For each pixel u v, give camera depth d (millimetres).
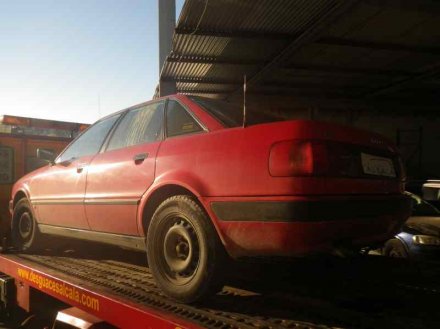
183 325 2428
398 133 20172
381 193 2922
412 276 3354
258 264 3812
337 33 11500
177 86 15469
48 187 4746
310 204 2436
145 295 3109
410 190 10977
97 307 3102
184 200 2973
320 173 2494
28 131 6410
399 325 2408
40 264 4410
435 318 2510
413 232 7039
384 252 7402
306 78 15562
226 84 15430
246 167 2680
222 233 2760
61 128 6742
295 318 2582
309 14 9961
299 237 2445
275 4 9469
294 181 2471
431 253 6797
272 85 16078
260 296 3053
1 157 6094
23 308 4250
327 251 2531
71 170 4371
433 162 20203
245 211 2639
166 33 13266
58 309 3736
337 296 3023
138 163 3477
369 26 11055
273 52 12430
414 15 10375
